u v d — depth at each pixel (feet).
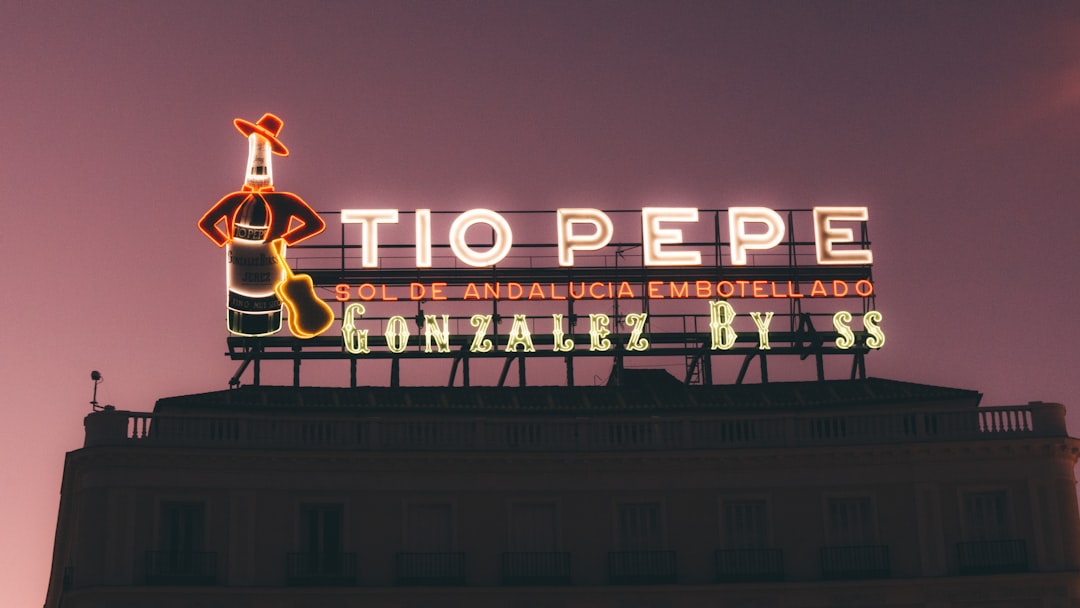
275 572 211.00
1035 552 217.15
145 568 206.90
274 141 265.13
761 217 270.67
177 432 213.66
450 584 214.07
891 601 216.54
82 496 209.67
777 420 223.30
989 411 222.07
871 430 222.48
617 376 258.78
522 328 257.55
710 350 260.01
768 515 220.02
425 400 235.40
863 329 261.85
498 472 219.00
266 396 231.91
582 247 266.16
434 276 262.67
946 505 219.20
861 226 271.69
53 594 241.14
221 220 259.19
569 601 215.10
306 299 255.50
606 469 220.43
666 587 215.51
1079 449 221.46
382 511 215.72
